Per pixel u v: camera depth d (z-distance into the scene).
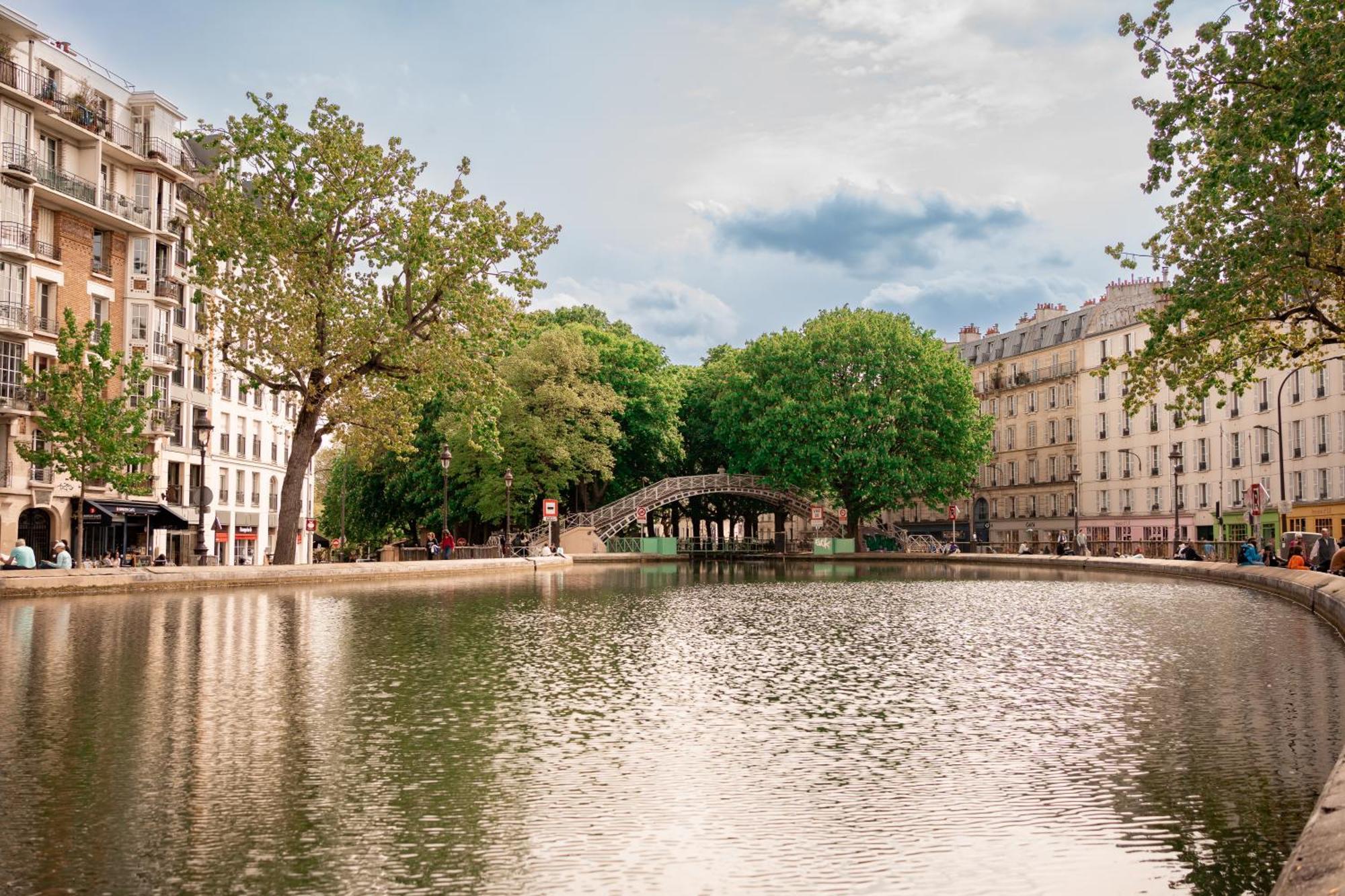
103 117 47.62
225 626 18.45
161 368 50.62
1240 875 5.55
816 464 67.50
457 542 75.81
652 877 5.57
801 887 5.41
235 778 7.51
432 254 35.09
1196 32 19.67
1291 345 25.08
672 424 72.19
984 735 9.03
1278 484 65.69
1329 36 17.78
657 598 27.84
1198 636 16.86
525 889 5.39
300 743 8.63
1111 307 87.56
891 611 22.94
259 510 69.56
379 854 5.91
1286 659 13.83
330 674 12.55
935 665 13.59
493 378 36.47
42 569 30.41
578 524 69.56
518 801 6.94
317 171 34.75
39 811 6.67
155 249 50.41
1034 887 5.41
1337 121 17.83
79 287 45.94
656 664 13.72
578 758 8.17
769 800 6.98
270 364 35.25
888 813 6.68
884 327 69.12
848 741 8.83
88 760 8.00
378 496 80.38
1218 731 9.14
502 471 62.56
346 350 34.62
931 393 68.81
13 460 42.72
